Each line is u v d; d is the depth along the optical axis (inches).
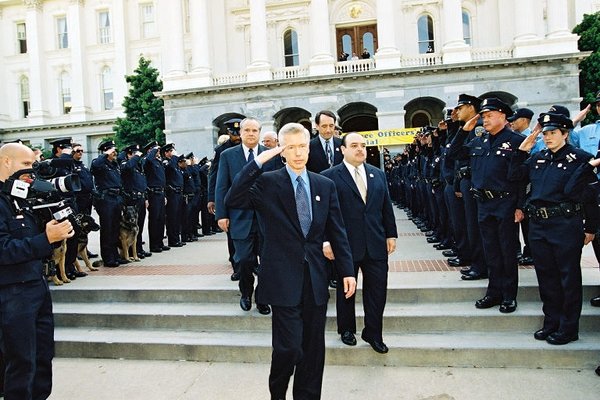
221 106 1159.6
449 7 1085.1
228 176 246.2
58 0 1708.9
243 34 1314.0
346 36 1273.4
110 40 1685.5
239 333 227.0
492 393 170.1
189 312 239.6
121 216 349.4
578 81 1021.8
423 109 1234.0
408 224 541.6
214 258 362.9
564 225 188.5
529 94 1037.2
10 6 1744.6
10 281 151.9
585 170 185.2
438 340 203.8
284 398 155.0
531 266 271.9
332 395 174.6
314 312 157.2
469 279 246.7
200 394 181.6
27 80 1763.0
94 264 339.3
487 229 219.0
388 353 197.9
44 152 1343.5
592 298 220.5
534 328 207.5
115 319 242.5
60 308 258.4
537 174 197.3
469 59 1067.9
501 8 1181.7
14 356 150.7
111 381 197.3
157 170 400.8
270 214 158.6
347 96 1102.4
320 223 160.6
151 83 1322.6
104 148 343.0
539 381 177.2
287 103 1129.4
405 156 637.3
